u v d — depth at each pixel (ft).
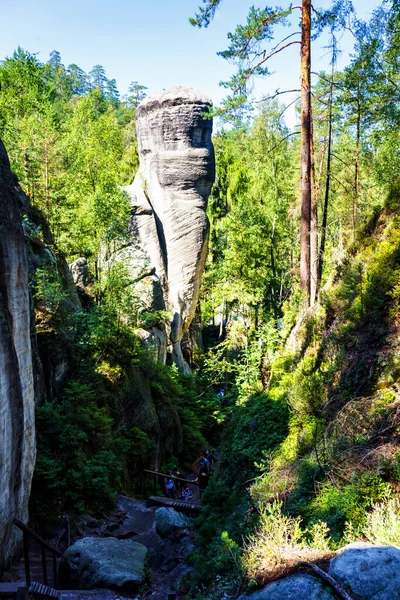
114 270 67.26
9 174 28.07
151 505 43.01
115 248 75.82
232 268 88.12
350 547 16.52
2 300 25.39
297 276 67.92
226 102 42.22
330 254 53.98
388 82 48.39
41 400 44.06
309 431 28.37
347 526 18.98
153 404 65.26
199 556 27.63
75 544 29.25
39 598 21.29
